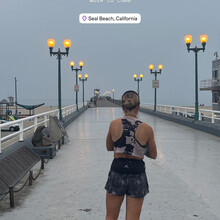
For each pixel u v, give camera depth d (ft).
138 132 9.61
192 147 35.91
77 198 17.71
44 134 33.37
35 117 35.37
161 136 45.80
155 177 22.43
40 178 22.24
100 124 65.41
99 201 17.19
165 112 87.15
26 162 22.15
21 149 23.48
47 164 26.94
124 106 10.00
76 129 55.42
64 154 31.50
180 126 61.46
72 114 82.02
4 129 97.86
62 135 34.83
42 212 15.60
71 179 21.89
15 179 18.06
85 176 22.74
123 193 9.72
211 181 21.38
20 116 157.69
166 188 19.70
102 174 23.34
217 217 14.98
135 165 9.63
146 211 15.70
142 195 9.70
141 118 85.20
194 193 18.70
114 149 9.93
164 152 32.63
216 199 17.61
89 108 161.79
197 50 57.93
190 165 26.43
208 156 30.40
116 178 9.71
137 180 9.62
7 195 18.30
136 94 10.11
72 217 14.93
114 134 9.77
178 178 22.18
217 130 45.39
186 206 16.44
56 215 15.20
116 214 10.14
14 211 15.74
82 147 35.81
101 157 29.91
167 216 15.06
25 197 17.92
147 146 9.93
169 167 25.66
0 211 15.74
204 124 51.83
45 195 18.28
